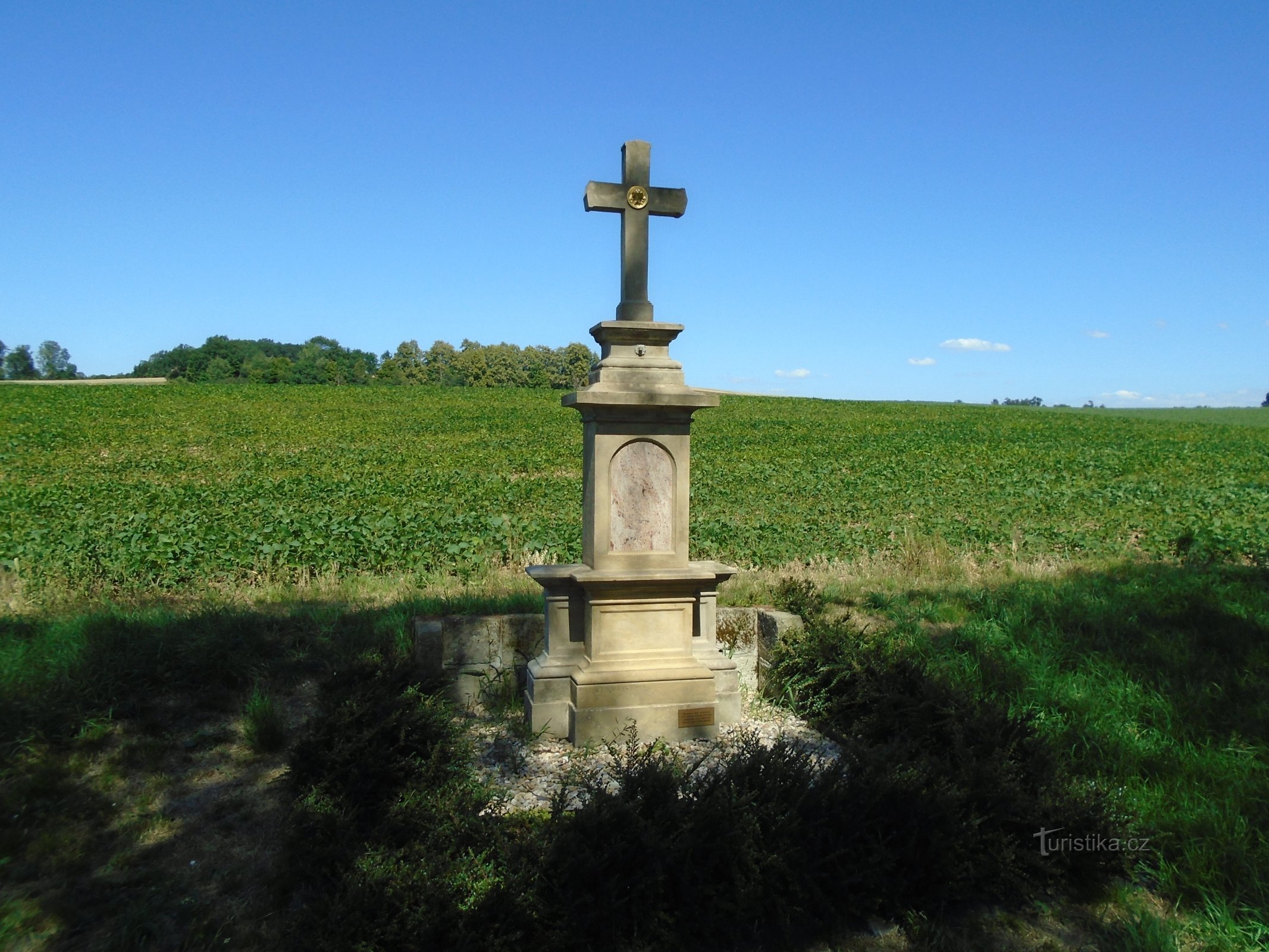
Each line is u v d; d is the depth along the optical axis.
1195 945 3.77
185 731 5.69
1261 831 4.51
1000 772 4.56
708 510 17.11
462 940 3.46
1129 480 24.52
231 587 10.08
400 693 5.70
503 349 109.19
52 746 5.25
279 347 129.38
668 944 3.73
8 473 24.31
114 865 4.27
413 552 11.32
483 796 4.64
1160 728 5.88
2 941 3.68
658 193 5.98
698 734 6.02
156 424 40.34
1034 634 7.55
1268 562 10.75
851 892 4.00
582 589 6.01
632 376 5.85
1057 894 4.18
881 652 6.53
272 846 4.47
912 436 42.09
